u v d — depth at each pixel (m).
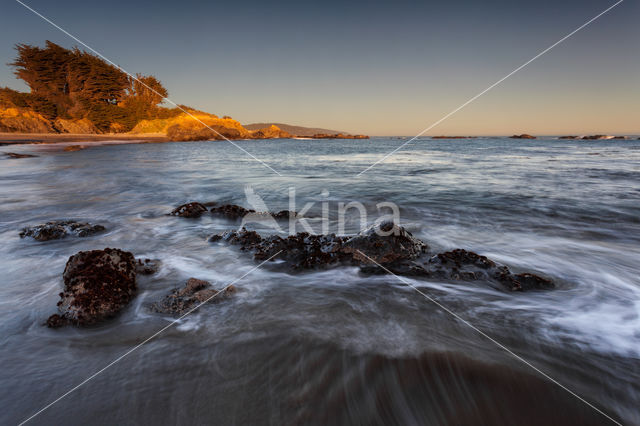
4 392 2.24
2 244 5.46
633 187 11.42
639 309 3.50
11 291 3.79
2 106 52.81
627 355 2.72
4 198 9.52
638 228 6.68
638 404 2.27
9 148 28.88
